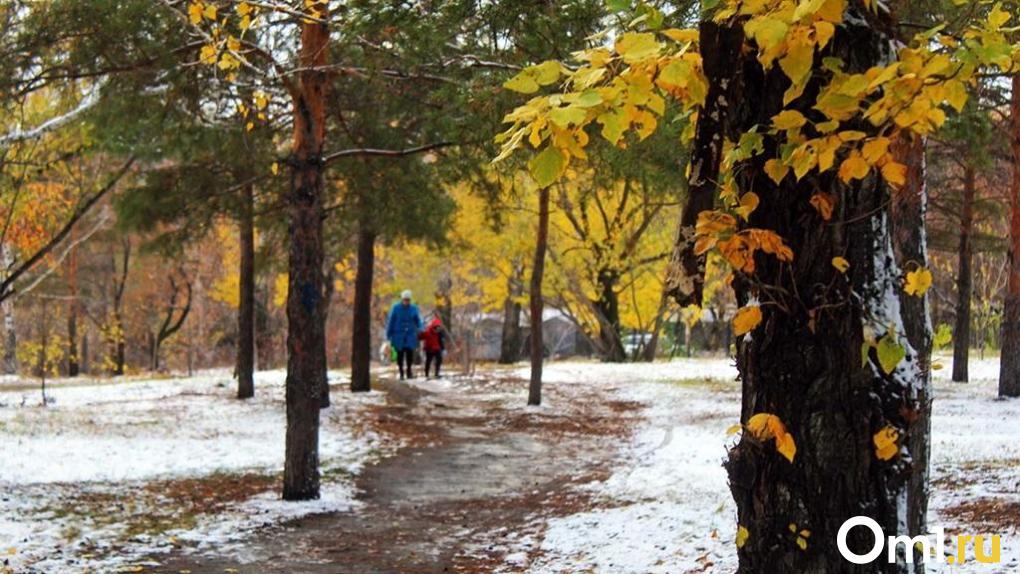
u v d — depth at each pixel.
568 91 3.04
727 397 18.98
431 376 25.45
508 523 9.11
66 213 20.16
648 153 8.39
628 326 35.44
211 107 12.80
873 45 2.89
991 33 2.54
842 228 2.93
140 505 9.55
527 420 17.06
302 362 10.14
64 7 8.98
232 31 9.38
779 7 2.61
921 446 4.73
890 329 2.86
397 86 10.19
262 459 12.70
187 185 15.89
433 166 14.88
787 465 2.99
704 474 10.27
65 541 7.81
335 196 17.78
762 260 3.04
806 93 2.92
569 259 28.83
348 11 7.72
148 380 27.48
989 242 19.61
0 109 10.16
